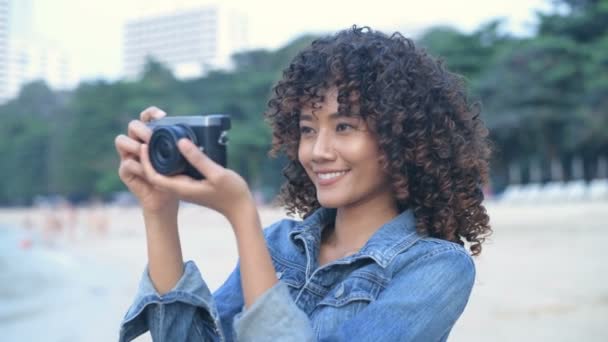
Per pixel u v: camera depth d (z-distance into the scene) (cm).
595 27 4591
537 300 844
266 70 5894
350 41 154
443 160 152
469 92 166
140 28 11388
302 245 166
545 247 1474
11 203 7631
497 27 5075
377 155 150
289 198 185
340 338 133
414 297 138
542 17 4744
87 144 6369
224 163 129
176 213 146
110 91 6425
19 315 992
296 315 129
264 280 130
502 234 1817
